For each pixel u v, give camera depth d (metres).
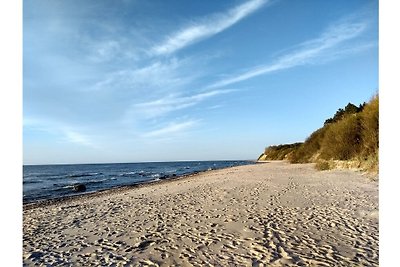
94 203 11.24
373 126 14.99
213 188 13.34
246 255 4.76
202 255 4.87
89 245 5.74
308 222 6.45
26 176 45.03
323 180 13.88
